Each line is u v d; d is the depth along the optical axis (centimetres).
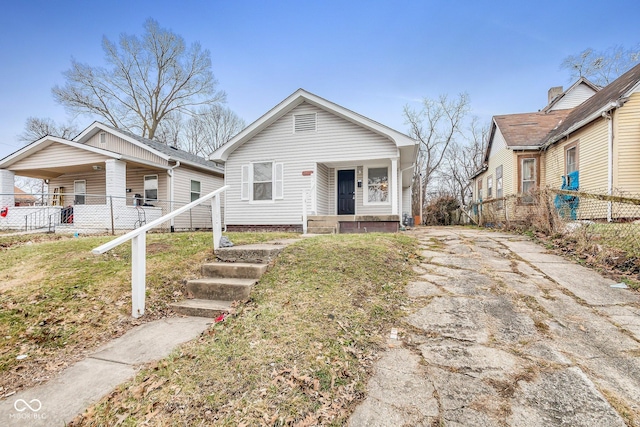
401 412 193
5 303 344
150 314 351
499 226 1001
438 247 636
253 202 1088
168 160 1275
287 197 1062
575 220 654
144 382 224
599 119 909
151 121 2467
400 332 298
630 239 509
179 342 286
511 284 409
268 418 186
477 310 337
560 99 1582
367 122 973
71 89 2211
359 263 459
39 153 1214
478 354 255
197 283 394
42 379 233
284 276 412
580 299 356
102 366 249
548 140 1161
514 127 1389
